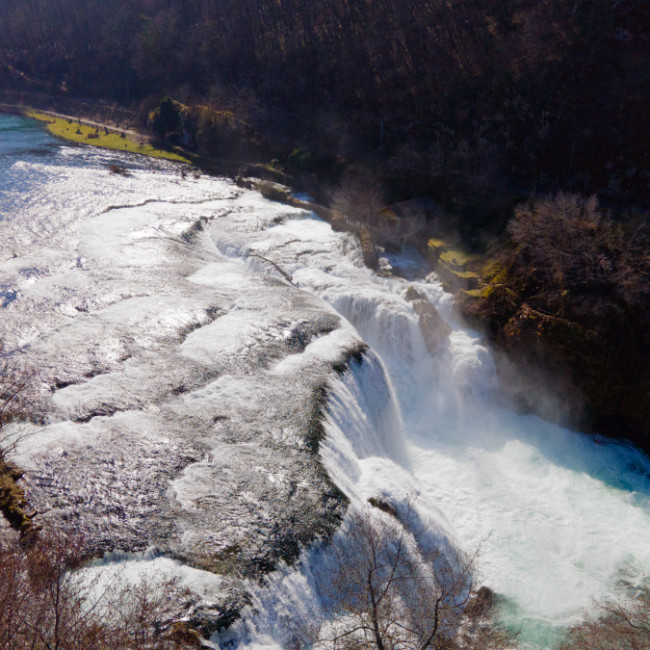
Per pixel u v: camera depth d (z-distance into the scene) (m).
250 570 21.95
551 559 28.97
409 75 79.19
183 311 39.91
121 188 70.06
